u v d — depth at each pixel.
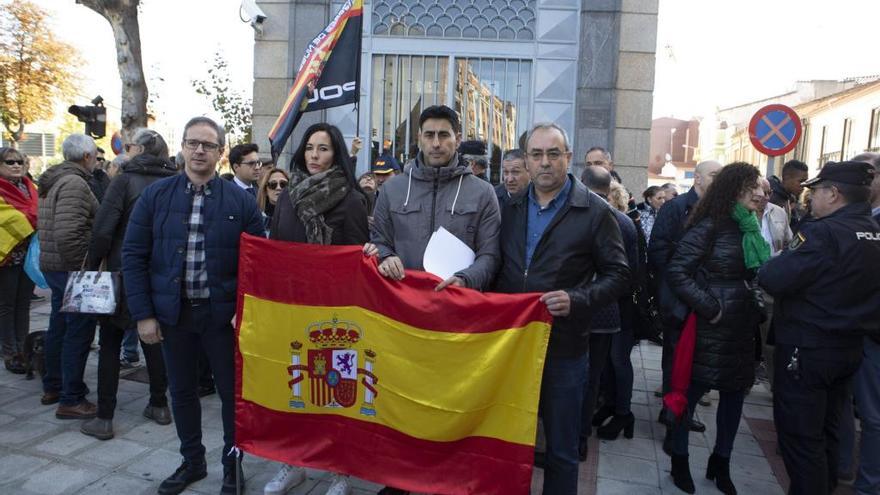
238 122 12.67
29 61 22.92
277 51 8.79
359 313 2.93
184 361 3.30
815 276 2.93
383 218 3.19
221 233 3.18
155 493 3.33
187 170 3.23
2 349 5.23
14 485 3.35
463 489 2.78
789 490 3.15
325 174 3.19
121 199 3.89
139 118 10.69
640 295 4.24
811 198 3.18
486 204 3.05
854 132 20.53
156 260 3.20
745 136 32.75
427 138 3.06
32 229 5.04
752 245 3.32
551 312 2.62
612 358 4.25
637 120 8.44
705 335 3.37
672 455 3.62
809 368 2.99
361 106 8.73
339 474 3.15
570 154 2.88
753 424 4.68
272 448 3.12
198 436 3.41
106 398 3.92
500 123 8.69
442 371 2.78
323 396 3.02
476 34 8.63
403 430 2.86
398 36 8.66
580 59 8.44
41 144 31.19
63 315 4.38
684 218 4.12
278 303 3.06
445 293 2.77
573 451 2.81
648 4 8.33
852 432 3.85
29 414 4.30
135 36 10.52
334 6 8.62
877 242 2.94
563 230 2.76
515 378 2.70
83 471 3.53
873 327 2.93
